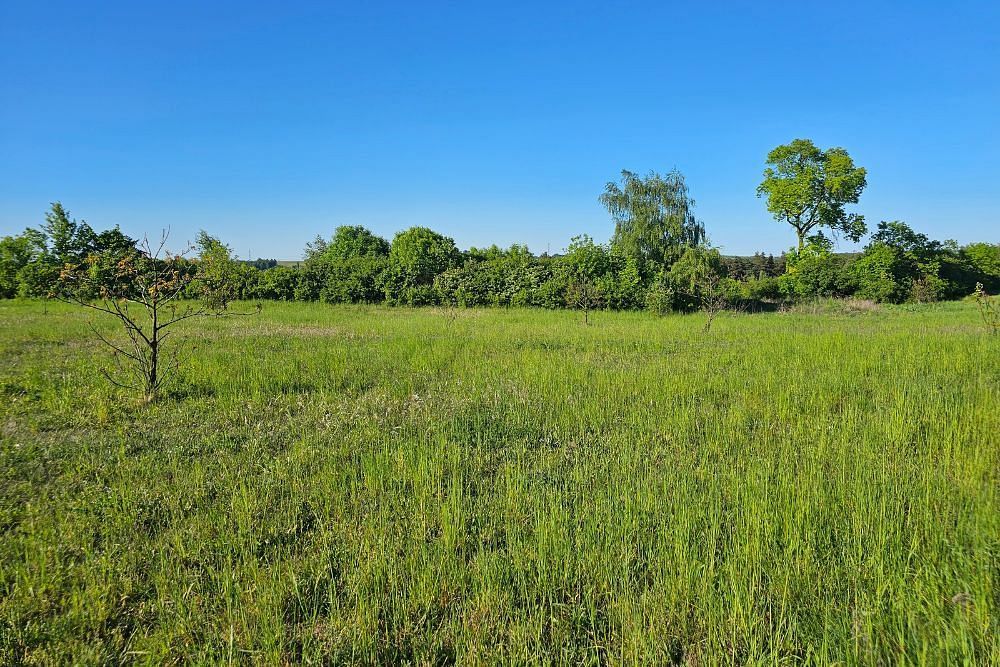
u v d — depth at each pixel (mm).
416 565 3598
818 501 4281
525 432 6465
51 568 3586
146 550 3822
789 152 38812
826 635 2850
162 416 7012
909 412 6758
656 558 3631
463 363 10461
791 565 3486
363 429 6480
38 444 5898
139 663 2871
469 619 3160
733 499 4445
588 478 5055
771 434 6305
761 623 3020
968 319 21625
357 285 30609
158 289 8211
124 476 5047
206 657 2887
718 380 8898
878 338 13781
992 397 7578
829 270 34812
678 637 3025
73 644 2963
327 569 3584
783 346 12617
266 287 31141
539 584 3420
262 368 9539
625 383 8664
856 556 3594
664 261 36094
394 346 12617
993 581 3299
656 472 5145
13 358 11016
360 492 4781
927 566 3393
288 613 3260
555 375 9211
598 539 3836
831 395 7902
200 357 10648
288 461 5469
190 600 3291
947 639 2779
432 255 37656
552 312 26469
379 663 2932
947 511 4090
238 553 3844
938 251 39219
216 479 5047
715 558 3633
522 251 35906
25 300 28234
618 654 2914
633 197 38000
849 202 38469
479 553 3707
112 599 3314
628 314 25328
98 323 17781
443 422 6680
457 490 4629
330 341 13859
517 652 2844
